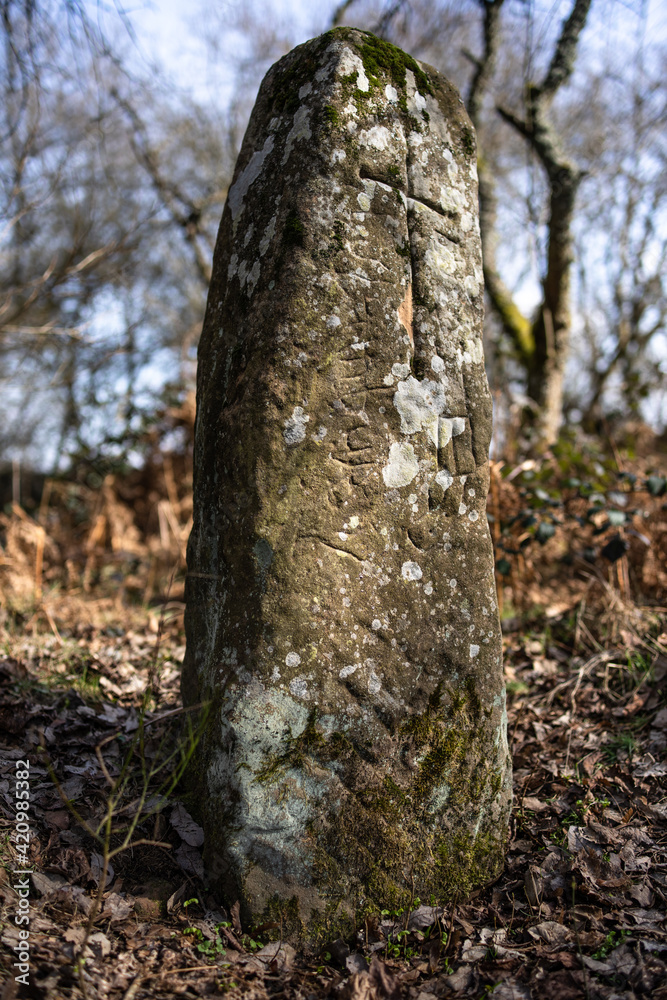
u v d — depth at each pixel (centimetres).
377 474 238
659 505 500
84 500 734
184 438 742
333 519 231
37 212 1107
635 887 232
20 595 498
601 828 255
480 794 245
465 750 244
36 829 242
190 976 196
